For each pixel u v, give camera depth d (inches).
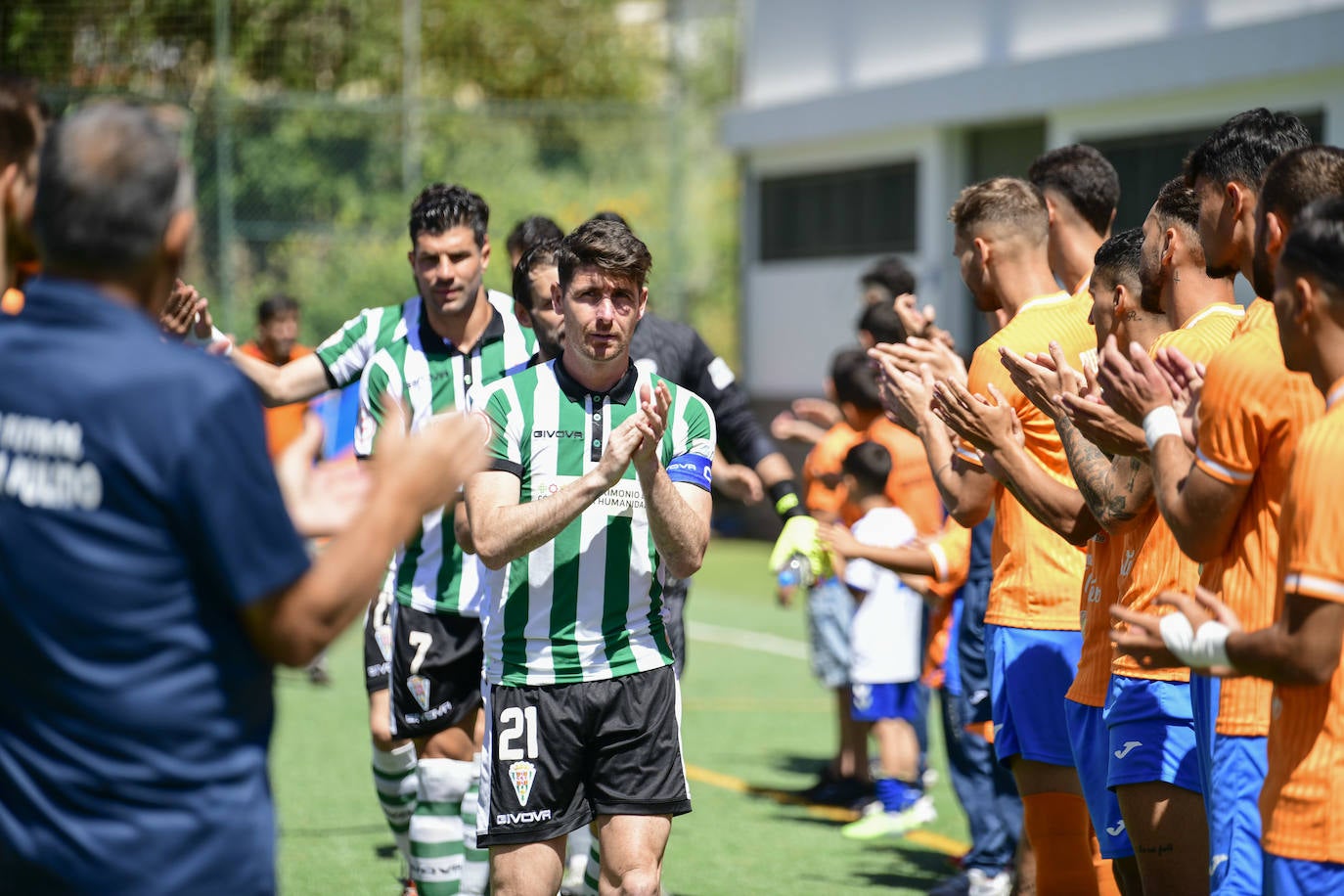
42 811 142.4
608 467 222.4
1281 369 182.2
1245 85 816.3
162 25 1066.7
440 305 318.7
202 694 144.2
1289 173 182.5
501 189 1097.4
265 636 145.9
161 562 142.0
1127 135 901.2
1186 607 172.6
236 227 1007.0
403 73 1232.2
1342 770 165.9
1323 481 160.2
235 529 141.7
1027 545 272.4
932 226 1051.9
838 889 356.8
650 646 245.1
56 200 145.0
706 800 455.5
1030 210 291.4
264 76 1157.1
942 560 341.7
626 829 238.8
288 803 438.6
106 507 140.9
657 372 363.6
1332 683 166.7
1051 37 951.0
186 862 143.2
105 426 140.9
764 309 1236.5
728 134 1239.5
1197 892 220.8
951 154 1047.6
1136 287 245.8
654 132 1139.3
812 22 1164.5
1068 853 270.8
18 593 141.9
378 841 395.2
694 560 234.5
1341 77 758.5
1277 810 171.0
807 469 477.7
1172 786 222.4
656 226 1139.9
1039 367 238.1
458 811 312.8
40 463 141.9
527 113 1104.8
